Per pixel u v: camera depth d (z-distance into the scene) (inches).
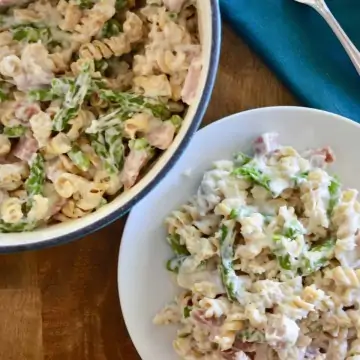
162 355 20.4
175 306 20.3
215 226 20.0
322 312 19.6
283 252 19.2
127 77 18.2
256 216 19.4
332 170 20.8
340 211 19.7
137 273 20.3
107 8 17.7
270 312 19.2
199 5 17.0
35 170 17.7
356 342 19.7
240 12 20.8
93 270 20.8
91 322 20.8
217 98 21.2
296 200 20.2
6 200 17.8
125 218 20.8
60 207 17.9
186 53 17.5
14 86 18.1
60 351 20.8
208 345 19.6
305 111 20.4
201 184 20.1
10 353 20.7
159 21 17.6
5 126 17.9
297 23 21.2
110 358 20.9
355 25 21.6
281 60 20.9
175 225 20.1
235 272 19.8
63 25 17.8
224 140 20.5
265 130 20.5
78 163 17.6
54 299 20.8
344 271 19.3
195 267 19.7
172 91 17.6
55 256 20.8
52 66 17.7
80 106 17.5
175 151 16.6
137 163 17.4
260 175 19.8
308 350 19.7
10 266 20.7
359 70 20.8
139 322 20.3
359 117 21.5
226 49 21.1
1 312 20.7
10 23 18.0
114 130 17.5
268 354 19.6
